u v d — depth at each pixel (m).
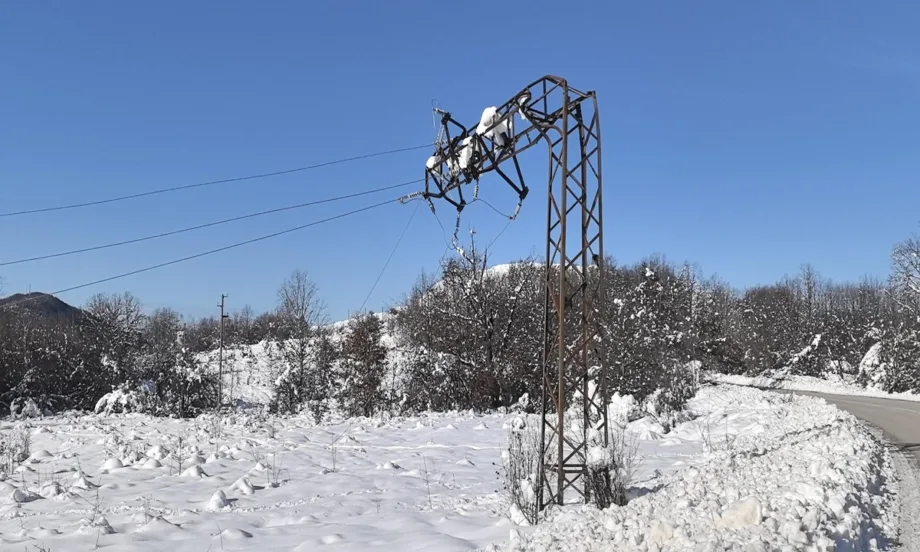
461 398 34.31
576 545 7.00
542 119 12.12
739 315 63.75
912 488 10.56
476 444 18.69
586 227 11.88
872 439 16.55
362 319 35.66
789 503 7.58
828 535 6.41
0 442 16.53
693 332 34.19
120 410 34.03
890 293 52.88
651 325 27.03
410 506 10.77
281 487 12.17
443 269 35.78
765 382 45.88
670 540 6.54
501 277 36.97
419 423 23.80
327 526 9.30
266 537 8.67
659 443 18.47
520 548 7.38
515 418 23.56
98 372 39.62
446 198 15.18
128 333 44.69
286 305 42.91
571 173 11.91
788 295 68.06
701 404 29.67
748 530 6.42
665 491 9.95
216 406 37.19
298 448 17.27
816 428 18.53
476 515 10.04
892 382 42.56
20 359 37.72
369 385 33.59
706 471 11.33
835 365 58.50
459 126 14.34
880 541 7.36
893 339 44.31
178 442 18.06
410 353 36.03
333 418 30.20
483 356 34.47
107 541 8.12
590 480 10.44
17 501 10.59
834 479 9.52
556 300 11.59
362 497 11.37
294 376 37.78
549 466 11.38
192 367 37.09
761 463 11.53
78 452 16.56
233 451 15.66
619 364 25.95
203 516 9.66
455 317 35.00
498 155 12.98
